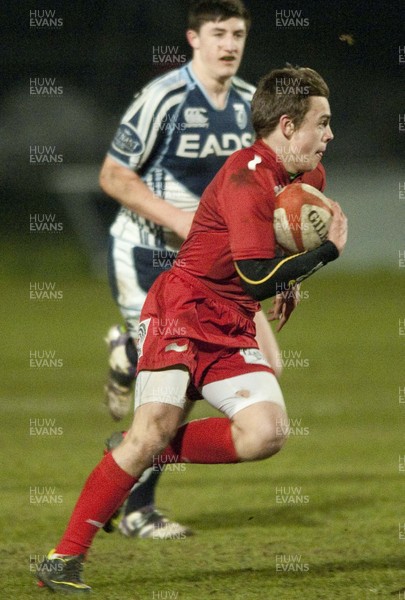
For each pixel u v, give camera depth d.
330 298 81.06
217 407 16.12
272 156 16.05
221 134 21.47
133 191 20.95
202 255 16.06
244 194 15.59
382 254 108.00
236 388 15.88
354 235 108.31
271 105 15.90
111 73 112.19
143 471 15.89
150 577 16.50
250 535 19.36
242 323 16.30
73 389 40.75
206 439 16.08
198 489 23.95
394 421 33.59
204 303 16.09
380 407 36.34
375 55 115.19
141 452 15.65
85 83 112.81
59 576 15.59
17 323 65.62
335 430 32.03
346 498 22.58
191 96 21.19
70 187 105.88
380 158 112.19
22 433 31.64
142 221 21.55
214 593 15.50
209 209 16.03
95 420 33.97
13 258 100.94
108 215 106.06
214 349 16.02
